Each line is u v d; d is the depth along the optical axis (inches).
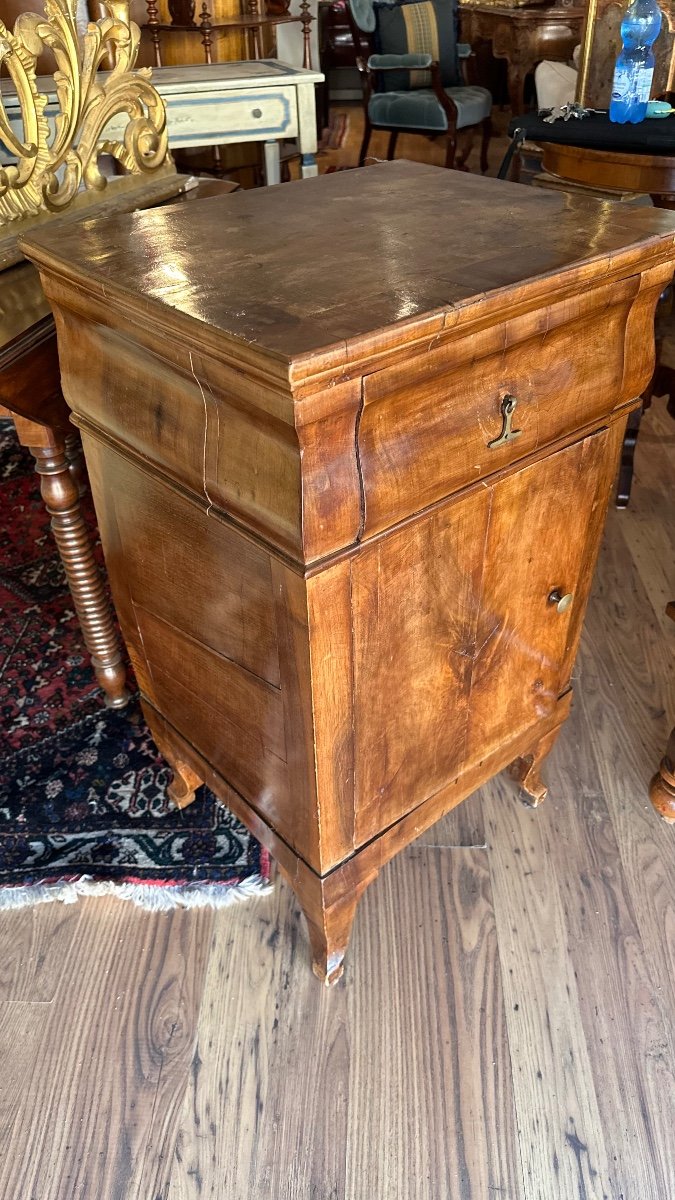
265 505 26.8
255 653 32.7
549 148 85.4
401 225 33.4
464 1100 38.8
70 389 34.9
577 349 32.1
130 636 43.1
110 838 50.8
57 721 59.7
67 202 47.3
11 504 87.5
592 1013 42.0
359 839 37.5
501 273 27.4
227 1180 36.3
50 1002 42.9
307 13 121.0
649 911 46.7
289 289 26.9
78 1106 38.8
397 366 24.9
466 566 33.6
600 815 52.3
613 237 30.8
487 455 30.9
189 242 32.1
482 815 52.5
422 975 43.8
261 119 86.4
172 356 26.8
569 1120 38.1
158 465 31.7
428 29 170.9
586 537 39.9
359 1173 36.4
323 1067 40.1
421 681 35.1
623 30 78.1
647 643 65.9
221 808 52.6
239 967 44.3
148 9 109.2
